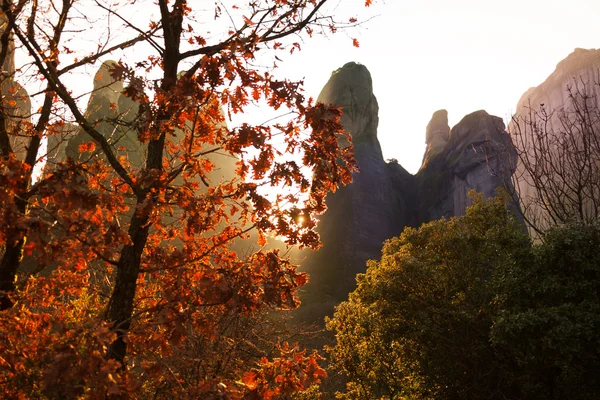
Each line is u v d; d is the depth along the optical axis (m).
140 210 4.70
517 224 17.25
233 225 5.69
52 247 3.96
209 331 5.45
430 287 17.55
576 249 12.78
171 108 5.01
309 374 5.14
